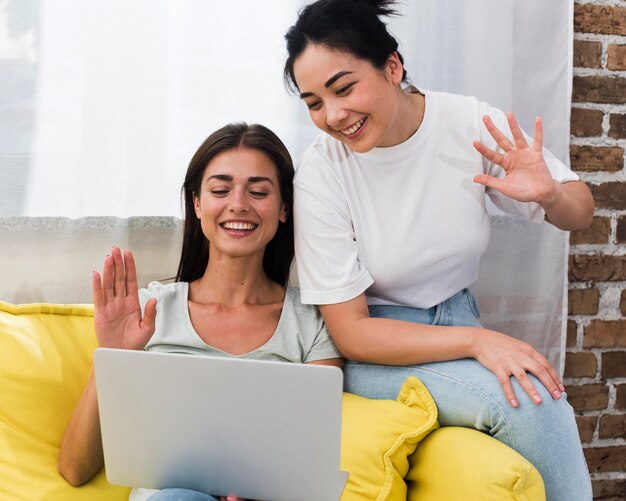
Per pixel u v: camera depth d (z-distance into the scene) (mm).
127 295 1397
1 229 1742
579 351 2109
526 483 1271
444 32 1910
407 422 1422
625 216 2096
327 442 1161
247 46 1813
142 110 1770
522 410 1408
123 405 1202
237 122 1821
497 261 2010
